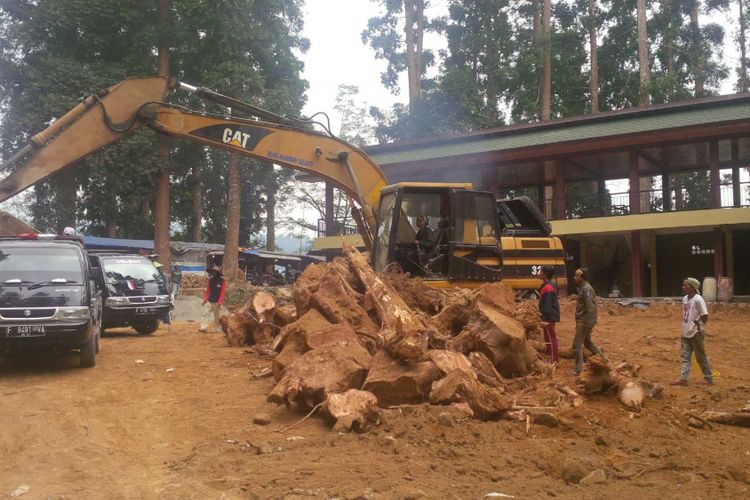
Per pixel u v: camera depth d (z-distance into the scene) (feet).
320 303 34.65
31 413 28.40
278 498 17.93
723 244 92.48
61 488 19.16
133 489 18.94
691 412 27.71
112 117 44.45
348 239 99.09
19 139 99.71
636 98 150.41
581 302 35.06
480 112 146.20
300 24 134.72
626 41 155.43
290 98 121.70
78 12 103.04
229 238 127.85
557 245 57.06
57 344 37.17
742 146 96.22
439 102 144.25
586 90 158.51
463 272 44.57
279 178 175.83
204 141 47.21
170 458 21.99
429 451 22.08
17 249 39.96
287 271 166.50
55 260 39.93
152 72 116.47
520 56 152.15
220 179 176.96
